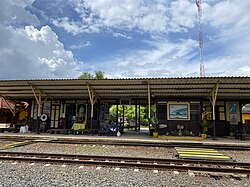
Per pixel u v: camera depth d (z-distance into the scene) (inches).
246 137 649.6
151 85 688.4
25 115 1091.9
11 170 275.6
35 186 218.2
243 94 731.4
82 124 812.0
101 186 221.5
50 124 889.5
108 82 677.3
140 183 232.1
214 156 367.9
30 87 761.0
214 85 657.6
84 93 802.8
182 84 663.8
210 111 810.2
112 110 1593.3
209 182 240.5
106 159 346.6
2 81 698.8
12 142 553.3
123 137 674.8
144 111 1707.7
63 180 238.2
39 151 430.9
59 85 728.3
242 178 256.8
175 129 714.2
